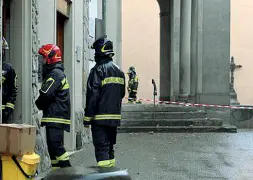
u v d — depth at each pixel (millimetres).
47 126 6316
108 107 6637
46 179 4176
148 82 38281
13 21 7719
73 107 10977
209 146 12406
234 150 11609
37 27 8273
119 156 10367
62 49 11062
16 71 7730
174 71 25328
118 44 18984
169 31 27344
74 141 11047
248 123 19062
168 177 8023
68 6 10984
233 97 23344
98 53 6770
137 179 7777
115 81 6707
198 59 19656
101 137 6672
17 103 7695
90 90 6660
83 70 12508
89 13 13453
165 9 27406
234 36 36438
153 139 14078
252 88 36031
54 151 6324
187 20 22469
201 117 17656
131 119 16984
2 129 4895
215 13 19453
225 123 18578
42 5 8711
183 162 9633
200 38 19703
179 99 22406
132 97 23484
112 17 18000
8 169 4895
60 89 6340
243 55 36312
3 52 7215
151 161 9703
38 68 8336
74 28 11297
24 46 7766
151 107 17859
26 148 4914
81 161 9383
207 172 8555
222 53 19422
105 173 4160
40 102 6375
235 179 7938
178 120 16859
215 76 19406
